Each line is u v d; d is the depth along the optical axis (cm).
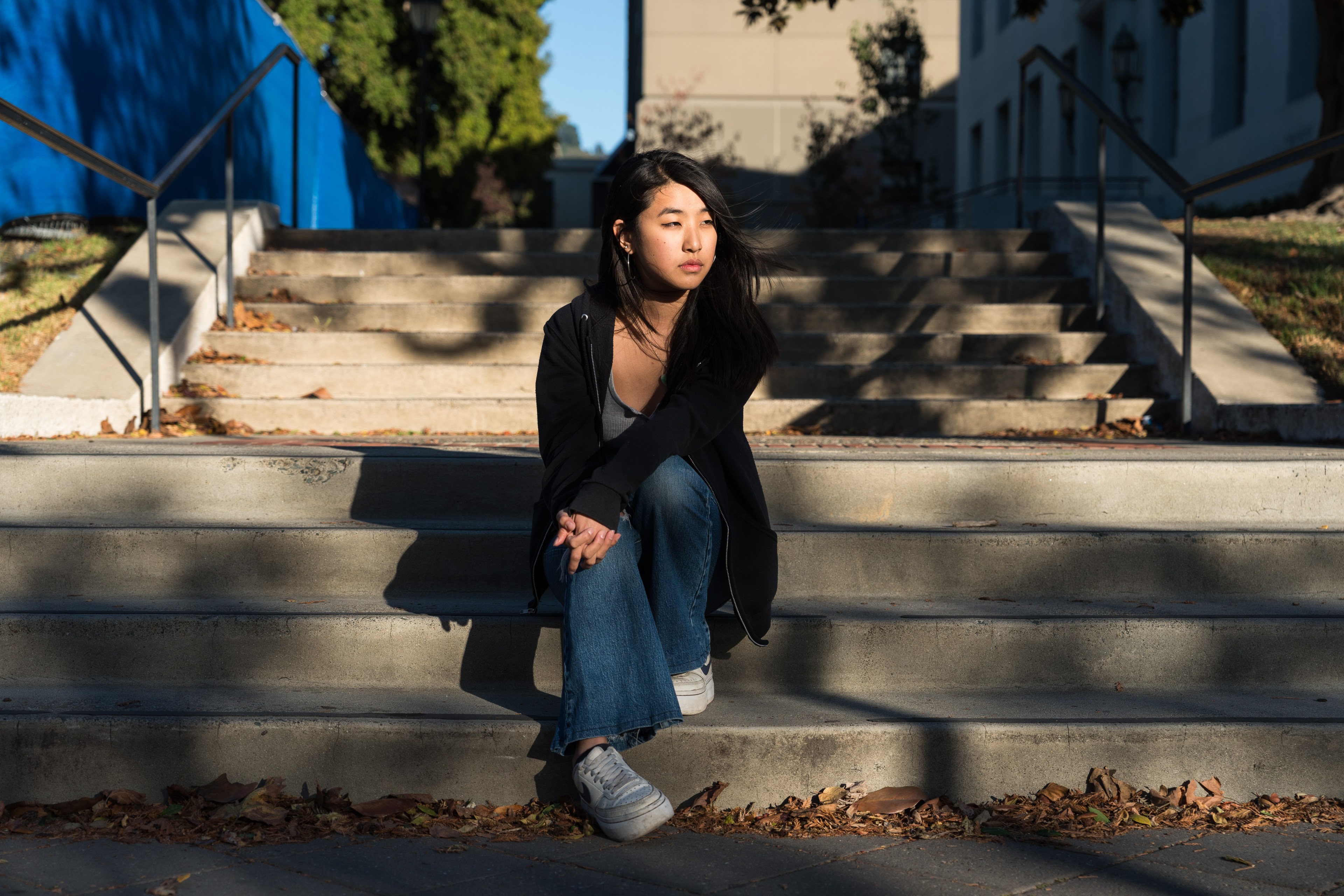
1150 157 494
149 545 275
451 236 668
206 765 221
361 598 275
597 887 181
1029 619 253
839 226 1672
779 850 199
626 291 217
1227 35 1386
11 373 442
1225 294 543
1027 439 441
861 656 251
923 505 305
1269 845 201
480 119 2255
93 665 249
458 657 250
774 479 304
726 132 2038
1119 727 223
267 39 972
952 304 580
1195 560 278
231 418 459
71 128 661
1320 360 479
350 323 568
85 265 591
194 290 521
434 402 464
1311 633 252
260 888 178
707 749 221
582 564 200
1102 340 542
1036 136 1955
